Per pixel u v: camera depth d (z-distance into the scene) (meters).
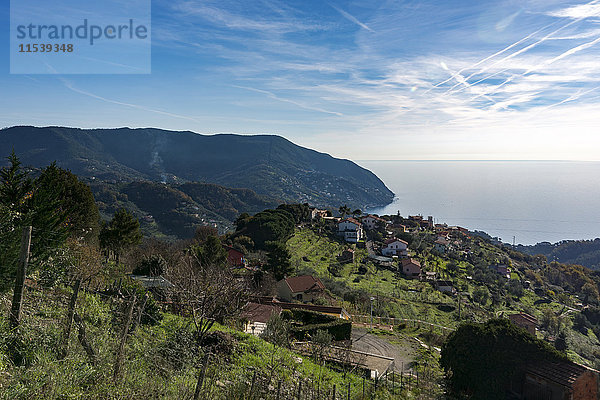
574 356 44.59
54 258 13.66
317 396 11.77
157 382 8.14
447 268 89.12
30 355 6.75
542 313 66.62
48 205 14.51
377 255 92.88
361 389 15.62
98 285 15.58
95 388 6.78
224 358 12.62
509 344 17.89
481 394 17.41
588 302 81.94
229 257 56.81
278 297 42.69
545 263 126.81
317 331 24.09
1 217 11.39
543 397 16.77
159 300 18.66
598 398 16.52
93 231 35.22
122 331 9.27
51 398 5.86
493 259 107.75
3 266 9.69
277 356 14.94
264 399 10.00
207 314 13.80
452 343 18.98
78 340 8.02
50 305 9.62
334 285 55.03
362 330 32.03
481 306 63.25
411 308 51.84
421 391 17.42
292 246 81.88
